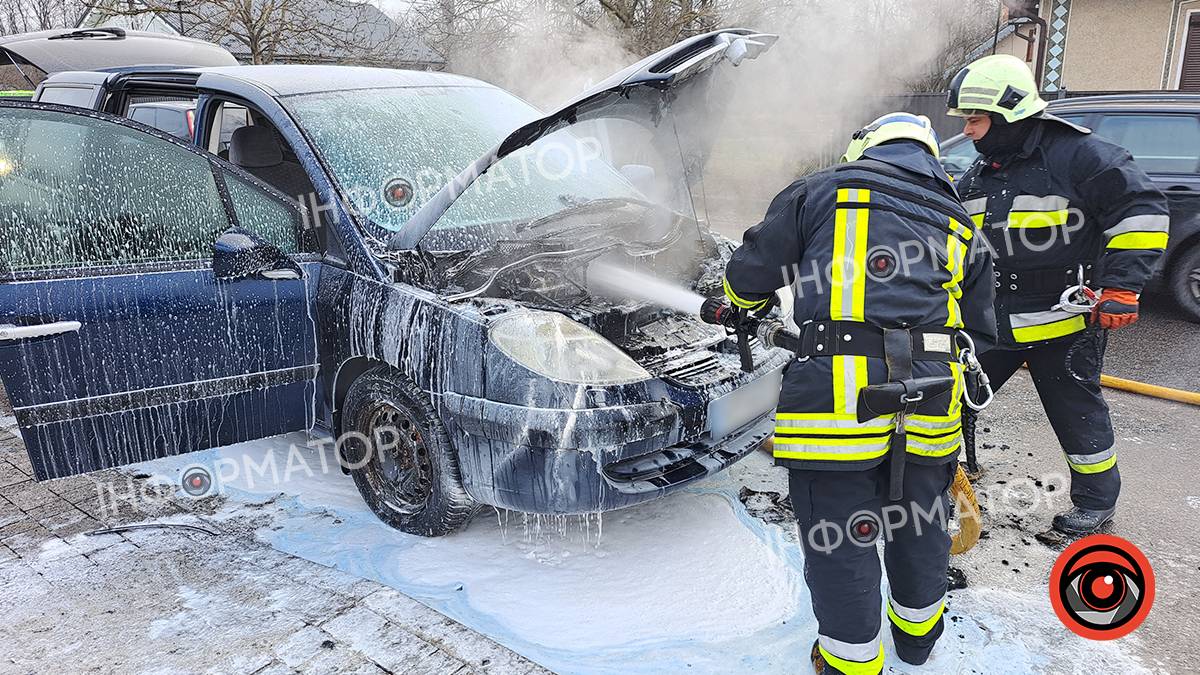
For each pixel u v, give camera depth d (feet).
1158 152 18.08
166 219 9.32
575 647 7.71
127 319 8.81
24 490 10.82
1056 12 38.37
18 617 8.14
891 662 7.60
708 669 7.45
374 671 7.31
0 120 8.66
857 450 6.42
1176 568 9.02
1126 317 8.53
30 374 8.49
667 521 9.87
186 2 30.35
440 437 8.90
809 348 6.63
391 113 11.39
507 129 12.12
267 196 9.86
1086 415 9.36
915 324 6.50
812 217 6.68
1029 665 7.53
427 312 8.75
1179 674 7.40
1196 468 11.42
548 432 7.98
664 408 8.32
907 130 6.97
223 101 12.62
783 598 8.43
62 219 8.79
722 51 9.18
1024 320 9.23
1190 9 36.06
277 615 8.09
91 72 17.35
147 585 8.65
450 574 8.86
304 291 9.77
